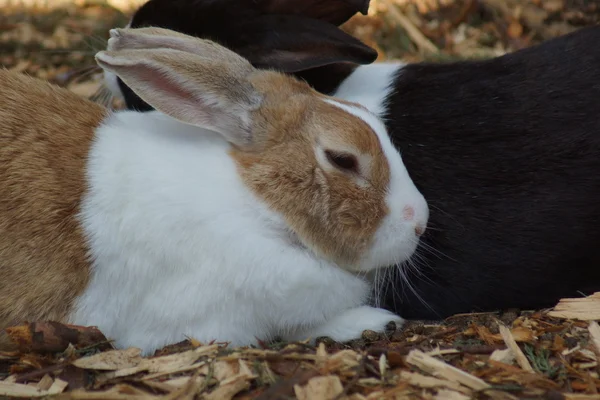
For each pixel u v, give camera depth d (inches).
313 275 247.9
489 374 222.1
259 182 246.1
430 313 274.7
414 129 277.7
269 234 247.0
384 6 553.9
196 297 243.8
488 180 268.5
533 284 267.0
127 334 252.4
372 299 275.1
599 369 225.1
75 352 237.0
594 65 279.6
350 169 245.8
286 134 247.9
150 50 240.2
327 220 247.3
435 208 269.7
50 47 510.9
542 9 525.3
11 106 253.8
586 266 265.3
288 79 258.2
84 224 243.3
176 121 261.6
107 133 255.4
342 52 305.9
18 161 246.1
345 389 211.3
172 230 242.1
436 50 499.5
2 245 240.7
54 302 244.7
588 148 264.1
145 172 246.4
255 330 252.8
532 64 286.4
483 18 534.3
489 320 264.1
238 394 215.6
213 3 326.6
